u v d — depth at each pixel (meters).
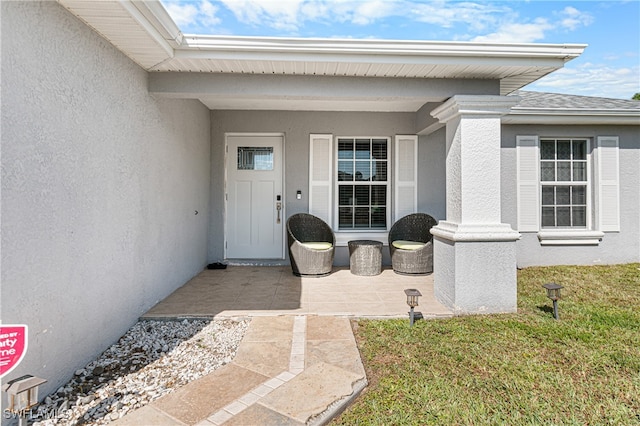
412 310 3.09
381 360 2.46
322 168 5.77
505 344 2.69
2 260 1.71
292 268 5.04
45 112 2.01
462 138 3.45
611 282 4.66
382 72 3.39
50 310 2.04
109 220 2.71
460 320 3.22
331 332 2.94
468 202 3.44
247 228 5.87
